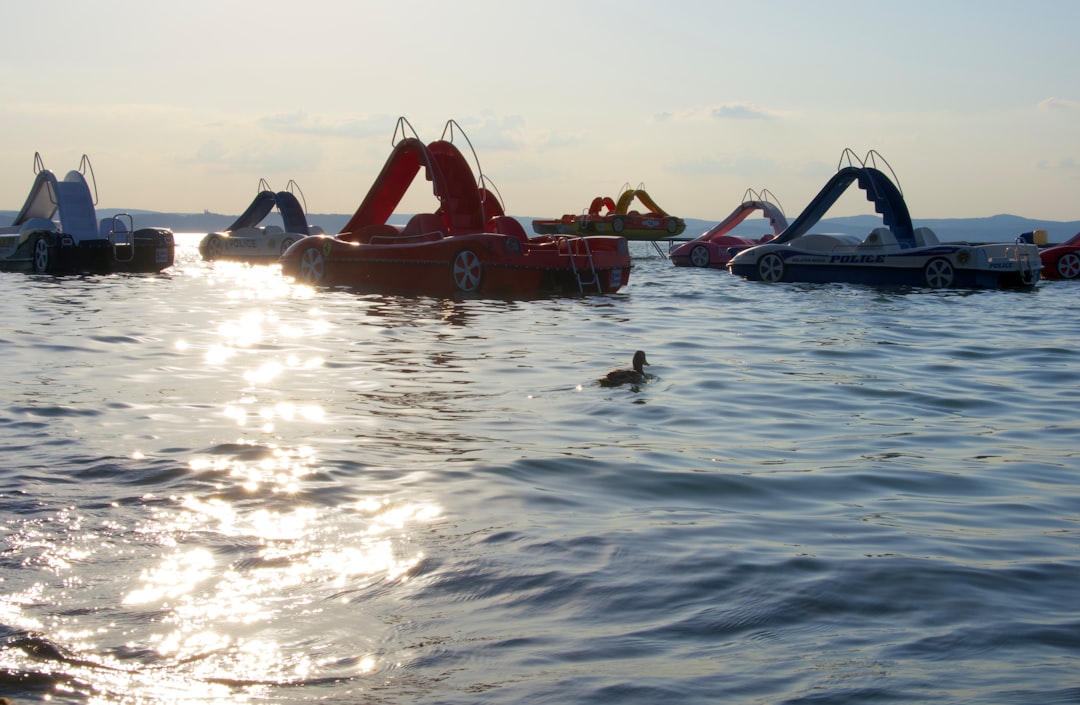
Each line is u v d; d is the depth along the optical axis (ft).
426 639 12.61
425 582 14.69
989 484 22.06
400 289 82.94
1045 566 15.98
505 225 88.07
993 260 89.40
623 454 24.06
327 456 22.75
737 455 24.43
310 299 72.02
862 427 28.60
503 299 74.23
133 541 16.25
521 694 11.05
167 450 22.99
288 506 18.52
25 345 42.88
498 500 19.47
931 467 23.62
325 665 11.79
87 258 100.63
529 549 16.31
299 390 32.81
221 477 20.49
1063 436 27.78
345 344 45.85
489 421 27.99
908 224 98.02
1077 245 111.65
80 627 12.75
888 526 18.40
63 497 18.75
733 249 136.36
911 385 36.55
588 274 80.48
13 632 12.53
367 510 18.45
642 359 37.37
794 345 48.26
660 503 19.75
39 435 24.38
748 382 36.42
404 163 91.20
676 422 28.60
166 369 36.88
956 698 11.05
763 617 13.52
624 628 13.07
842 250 97.14
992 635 12.97
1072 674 11.74
